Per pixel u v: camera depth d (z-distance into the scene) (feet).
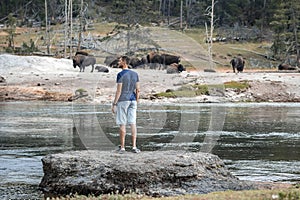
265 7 354.33
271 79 147.54
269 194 35.32
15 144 64.90
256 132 78.02
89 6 308.19
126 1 245.65
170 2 358.02
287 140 70.28
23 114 97.50
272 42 313.73
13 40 296.51
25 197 39.96
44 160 43.24
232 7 362.33
